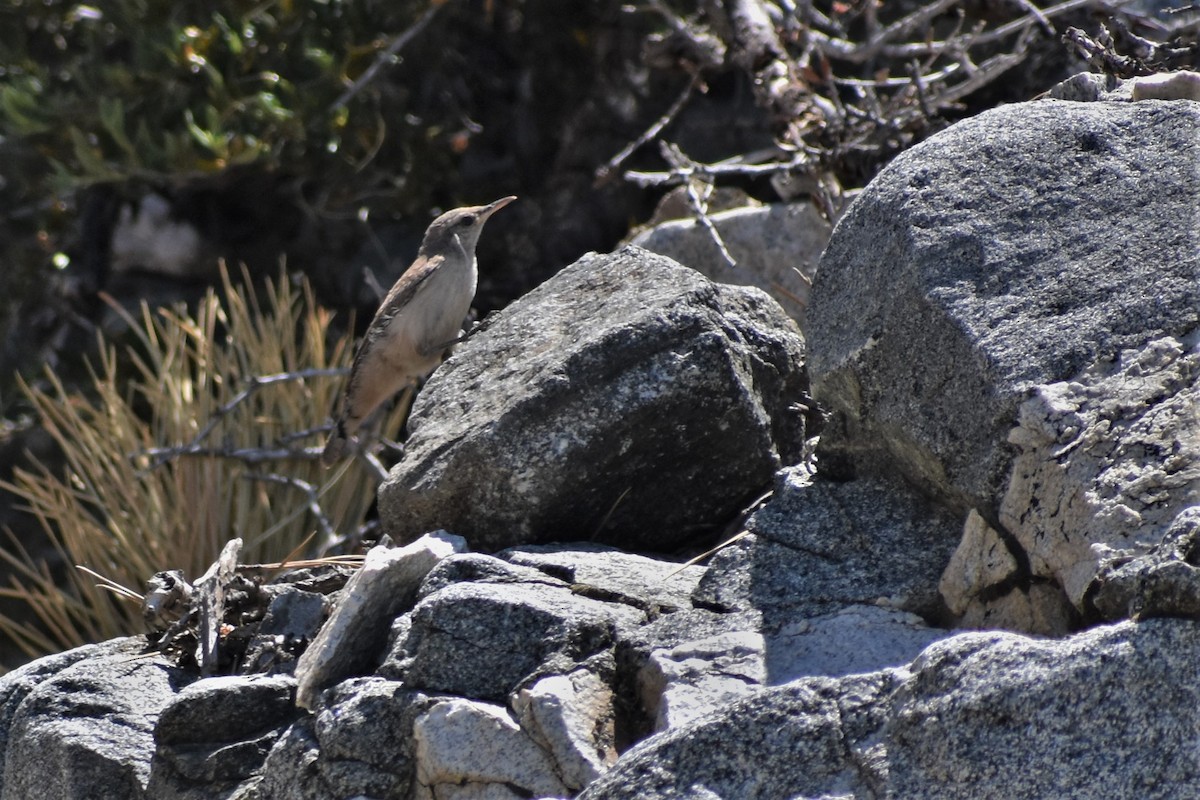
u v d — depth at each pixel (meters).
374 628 9.84
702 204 17.41
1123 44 14.74
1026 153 8.99
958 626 8.46
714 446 10.77
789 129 17.44
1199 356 7.74
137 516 18.72
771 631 8.59
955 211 8.90
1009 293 8.51
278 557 18.62
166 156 21.50
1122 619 7.02
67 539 18.83
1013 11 17.62
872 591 8.80
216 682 9.97
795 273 16.62
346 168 23.19
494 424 10.55
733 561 9.28
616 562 9.91
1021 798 6.39
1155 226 8.39
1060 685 6.48
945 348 8.60
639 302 11.12
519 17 25.09
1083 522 7.58
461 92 25.17
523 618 8.89
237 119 21.92
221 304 24.78
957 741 6.58
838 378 9.48
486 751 8.22
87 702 10.62
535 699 8.22
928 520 9.21
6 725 11.20
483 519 10.73
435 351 16.80
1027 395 8.05
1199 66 12.86
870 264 9.30
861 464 9.73
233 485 19.08
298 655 10.71
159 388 20.02
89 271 24.89
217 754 9.64
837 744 6.89
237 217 25.28
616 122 24.45
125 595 12.79
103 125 22.23
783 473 10.56
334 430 17.28
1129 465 7.56
